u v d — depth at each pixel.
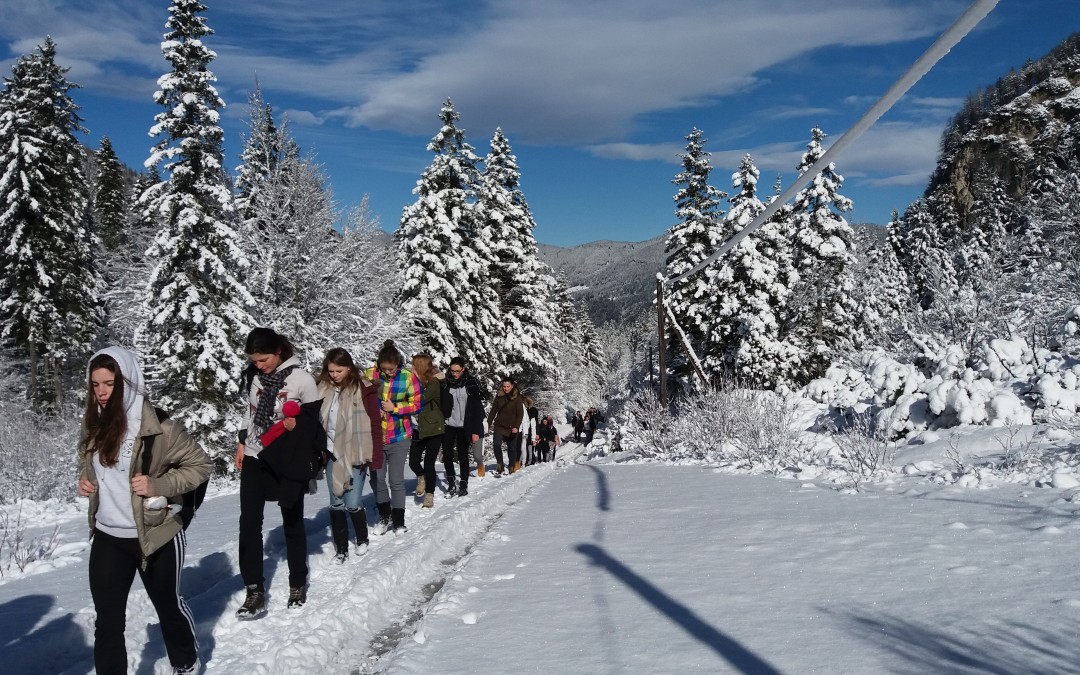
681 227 34.81
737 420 14.59
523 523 7.93
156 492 3.34
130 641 4.07
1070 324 14.62
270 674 3.81
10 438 15.27
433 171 31.03
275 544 6.97
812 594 4.44
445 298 30.16
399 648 4.07
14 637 4.27
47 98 28.73
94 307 29.92
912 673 3.17
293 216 22.33
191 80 19.16
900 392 12.33
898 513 6.66
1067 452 8.00
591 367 84.56
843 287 32.22
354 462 6.32
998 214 34.25
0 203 27.47
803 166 33.72
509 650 3.88
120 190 42.06
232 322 19.48
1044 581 4.29
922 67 4.84
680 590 4.75
